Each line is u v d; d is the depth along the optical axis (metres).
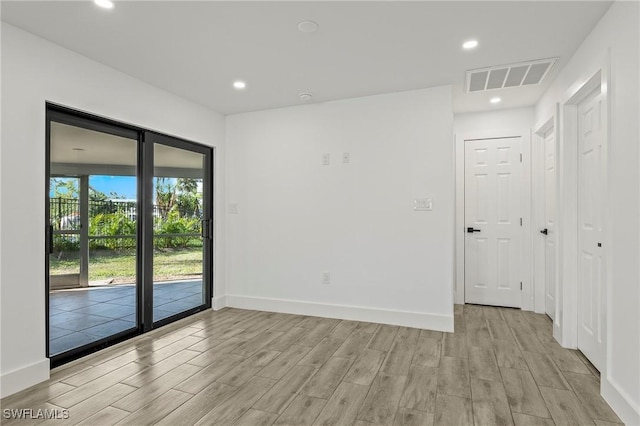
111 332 3.04
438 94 3.37
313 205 3.86
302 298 3.91
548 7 2.07
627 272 1.85
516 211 4.05
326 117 3.80
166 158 3.58
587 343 2.63
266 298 4.06
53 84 2.47
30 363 2.29
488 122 4.14
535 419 1.88
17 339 2.23
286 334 3.24
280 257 4.01
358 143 3.67
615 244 1.97
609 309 2.03
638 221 1.76
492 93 3.55
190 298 3.90
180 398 2.11
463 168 4.25
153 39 2.45
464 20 2.22
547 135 3.72
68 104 2.57
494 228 4.14
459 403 2.04
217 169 4.16
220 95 3.60
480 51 2.64
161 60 2.78
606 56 2.06
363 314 3.63
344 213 3.72
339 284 3.74
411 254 3.46
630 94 1.83
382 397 2.12
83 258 2.85
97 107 2.78
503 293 4.12
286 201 3.98
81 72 2.66
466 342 3.01
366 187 3.63
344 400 2.09
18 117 2.26
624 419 1.83
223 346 2.95
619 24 1.94
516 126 4.03
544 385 2.25
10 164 2.21
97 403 2.06
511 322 3.55
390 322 3.52
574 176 2.83
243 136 4.19
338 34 2.40
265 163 4.08
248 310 4.09
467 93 3.56
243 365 2.58
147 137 3.31
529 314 3.83
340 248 3.74
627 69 1.86
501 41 2.49
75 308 2.79
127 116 3.04
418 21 2.23
